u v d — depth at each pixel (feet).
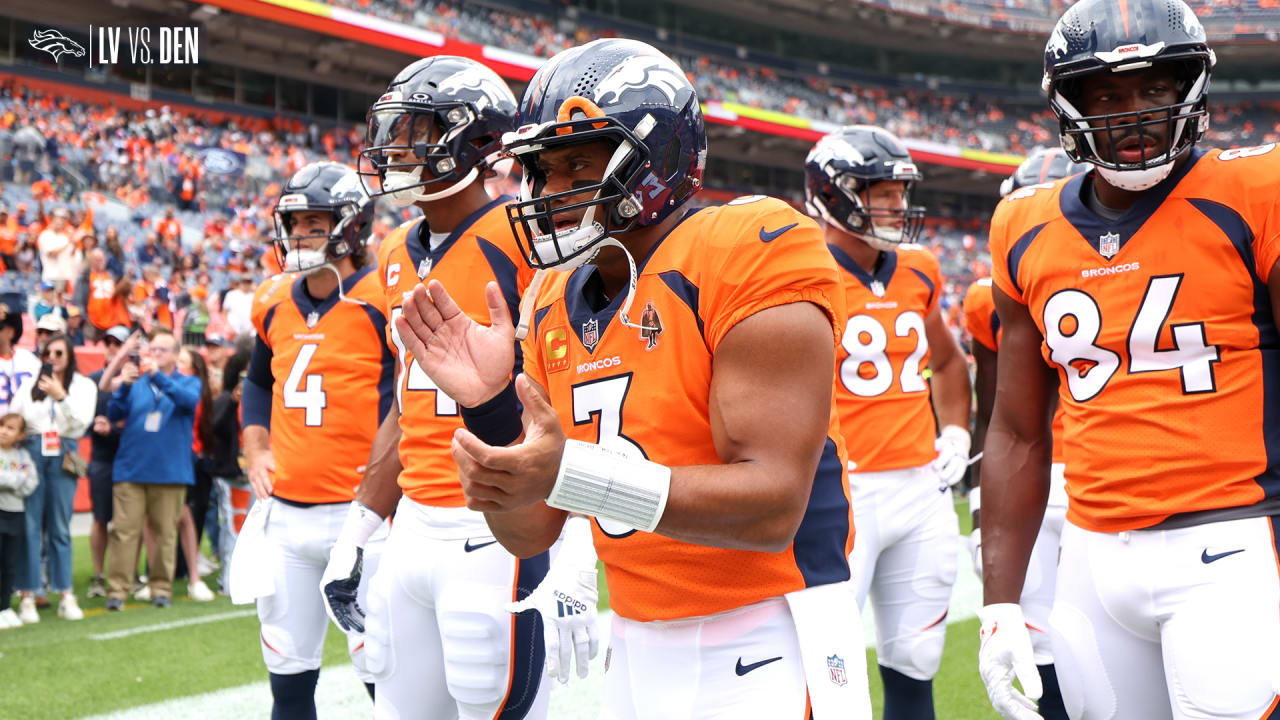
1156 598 6.59
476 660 8.79
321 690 15.37
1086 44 6.36
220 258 55.21
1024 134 105.50
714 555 5.53
